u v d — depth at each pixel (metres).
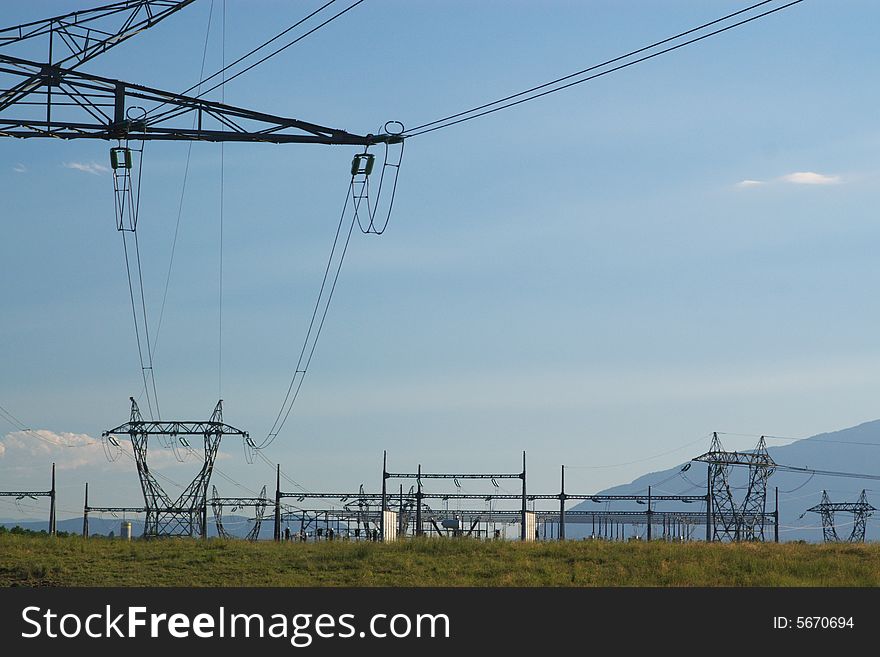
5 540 116.44
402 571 92.81
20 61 70.75
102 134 72.94
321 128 74.94
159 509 177.62
